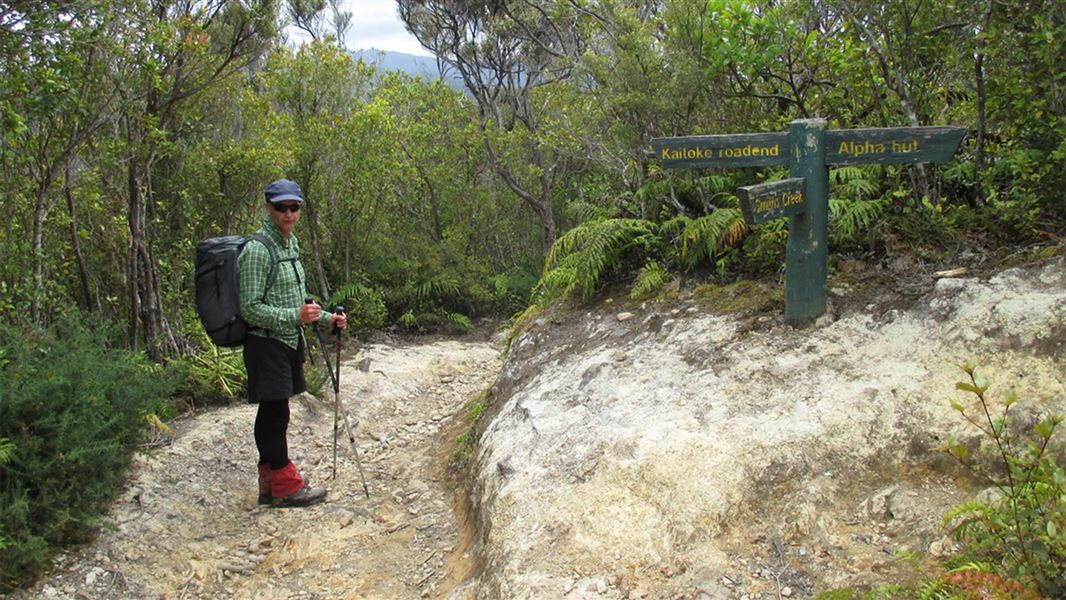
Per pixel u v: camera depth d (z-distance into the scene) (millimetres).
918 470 3393
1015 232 4336
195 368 6477
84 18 4805
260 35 6699
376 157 9703
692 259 5344
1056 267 3908
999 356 3619
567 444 4129
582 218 6977
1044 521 2633
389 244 10805
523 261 12859
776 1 5609
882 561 3029
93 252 6590
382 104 9656
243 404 6402
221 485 5156
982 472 3088
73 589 3941
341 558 4316
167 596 4012
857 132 4043
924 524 3133
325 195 9641
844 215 4672
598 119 6219
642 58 5656
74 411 4242
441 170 12328
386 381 7508
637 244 5809
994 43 4234
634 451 3785
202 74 6414
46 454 4137
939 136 3855
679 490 3531
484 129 13008
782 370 4012
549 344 5551
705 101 5676
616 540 3422
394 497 5035
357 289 9703
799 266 4242
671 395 4152
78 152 5711
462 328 10523
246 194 7863
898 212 4809
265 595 4008
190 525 4660
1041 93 4324
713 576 3145
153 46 5629
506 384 5473
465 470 4988
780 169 5586
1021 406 3359
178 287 7062
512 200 13383
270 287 4707
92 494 4277
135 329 6199
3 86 4582
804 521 3309
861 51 5000
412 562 4195
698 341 4520
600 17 6898
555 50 12727
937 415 3506
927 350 3816
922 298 4102
